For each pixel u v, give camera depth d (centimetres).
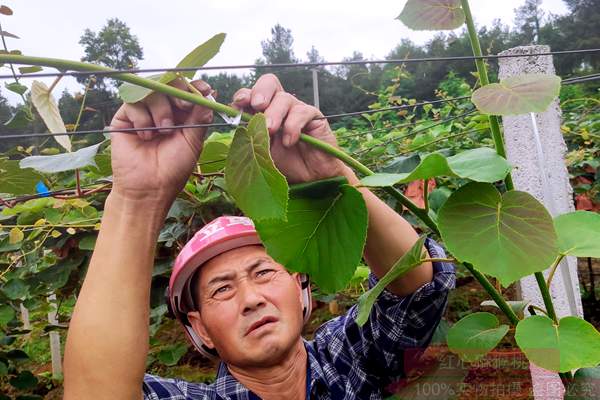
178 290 124
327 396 125
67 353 95
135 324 97
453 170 70
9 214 216
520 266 67
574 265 175
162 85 80
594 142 381
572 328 70
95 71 76
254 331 112
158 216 99
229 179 74
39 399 296
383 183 72
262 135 70
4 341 300
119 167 97
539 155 166
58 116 89
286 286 117
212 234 117
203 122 95
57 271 232
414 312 125
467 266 81
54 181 242
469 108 371
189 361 349
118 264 96
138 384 97
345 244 86
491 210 71
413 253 80
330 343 133
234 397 119
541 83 71
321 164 93
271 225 85
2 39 77
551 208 165
